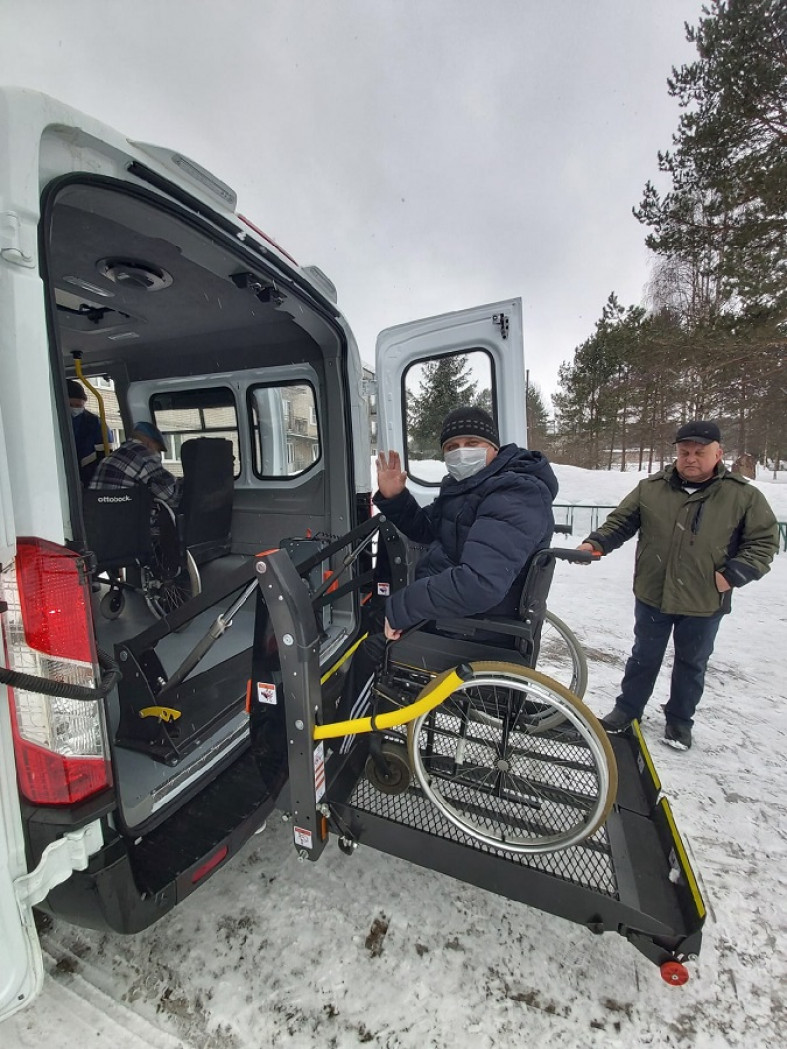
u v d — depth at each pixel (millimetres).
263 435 3656
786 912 1671
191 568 3004
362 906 1659
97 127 1062
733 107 9953
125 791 1536
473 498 1757
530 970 1457
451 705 1738
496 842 1532
